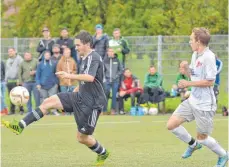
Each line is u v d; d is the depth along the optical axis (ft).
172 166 57.26
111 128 91.56
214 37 130.21
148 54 130.11
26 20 166.61
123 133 85.20
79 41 54.24
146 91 114.42
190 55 129.90
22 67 114.42
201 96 52.80
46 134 84.94
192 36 52.54
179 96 115.44
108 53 112.37
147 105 115.34
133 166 57.26
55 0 161.68
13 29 174.70
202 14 153.89
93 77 53.72
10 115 112.88
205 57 52.03
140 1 157.58
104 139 78.43
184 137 55.16
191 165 57.72
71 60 110.42
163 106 116.47
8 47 130.11
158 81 114.73
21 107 114.62
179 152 66.59
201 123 53.16
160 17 154.92
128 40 129.80
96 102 54.80
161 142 75.20
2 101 114.52
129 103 122.72
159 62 129.70
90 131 55.21
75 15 158.51
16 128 55.52
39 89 112.88
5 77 115.44
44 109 55.72
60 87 112.68
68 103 55.21
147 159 61.62
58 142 76.02
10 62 115.14
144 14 156.87
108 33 156.97
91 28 156.97
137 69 130.21
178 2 155.33
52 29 160.56
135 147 70.74
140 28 156.66
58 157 63.41
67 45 113.39
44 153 66.44
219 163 55.06
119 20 157.28
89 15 158.30
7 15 176.45
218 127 92.38
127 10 157.48
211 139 54.54
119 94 114.11
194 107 53.16
